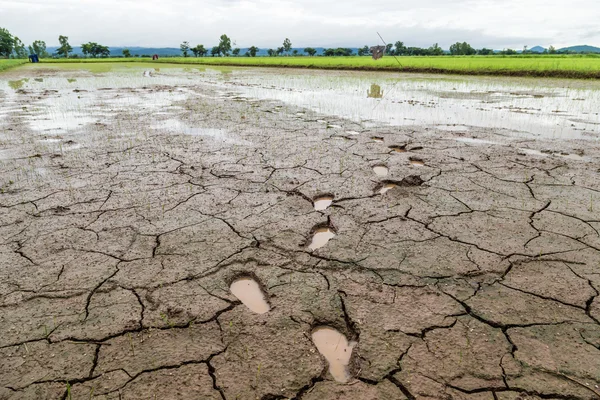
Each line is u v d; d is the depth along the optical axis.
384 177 4.13
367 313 2.06
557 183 3.90
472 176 4.14
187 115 8.08
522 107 8.94
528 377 1.65
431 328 1.94
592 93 11.38
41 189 3.81
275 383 1.63
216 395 1.57
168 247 2.73
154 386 1.62
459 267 2.47
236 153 5.10
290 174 4.25
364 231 2.95
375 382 1.63
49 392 1.59
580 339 1.86
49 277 2.37
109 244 2.77
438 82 15.45
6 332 1.92
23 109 9.02
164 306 2.12
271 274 2.42
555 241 2.76
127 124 7.11
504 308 2.08
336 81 16.56
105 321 2.00
